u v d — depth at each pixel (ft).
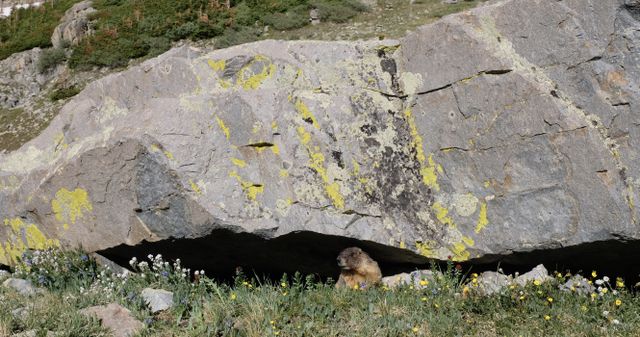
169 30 102.37
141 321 21.18
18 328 20.58
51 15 119.44
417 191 26.27
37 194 30.27
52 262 28.50
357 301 22.48
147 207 26.66
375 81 27.48
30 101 96.12
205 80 28.14
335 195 25.48
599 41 22.84
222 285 25.43
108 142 27.66
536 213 23.63
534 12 24.26
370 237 25.43
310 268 28.43
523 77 23.90
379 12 99.66
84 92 32.73
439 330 20.03
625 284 24.84
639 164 21.77
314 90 27.20
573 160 22.84
